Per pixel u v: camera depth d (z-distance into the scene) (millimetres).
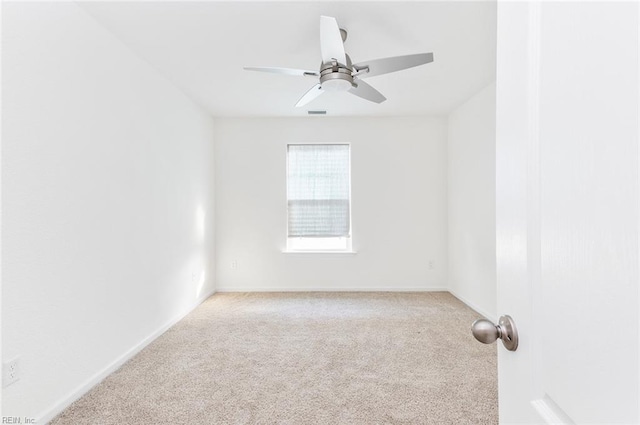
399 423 1713
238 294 4414
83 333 2029
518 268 584
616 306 364
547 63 491
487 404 1876
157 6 2047
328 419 1746
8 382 1551
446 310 3666
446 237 4574
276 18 2189
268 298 4203
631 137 337
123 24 2236
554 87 473
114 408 1853
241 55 2705
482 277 3529
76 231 1985
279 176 4590
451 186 4406
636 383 342
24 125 1651
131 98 2590
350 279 4590
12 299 1576
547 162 493
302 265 4590
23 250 1637
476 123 3652
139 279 2672
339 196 4633
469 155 3832
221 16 2162
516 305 593
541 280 516
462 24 2271
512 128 600
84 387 2008
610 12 364
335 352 2570
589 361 408
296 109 4203
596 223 390
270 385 2086
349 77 2203
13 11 1599
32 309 1680
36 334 1700
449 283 4508
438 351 2578
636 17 330
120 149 2439
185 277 3574
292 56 2725
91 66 2137
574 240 431
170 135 3252
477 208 3645
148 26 2266
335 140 4574
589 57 398
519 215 578
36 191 1714
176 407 1857
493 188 3312
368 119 4566
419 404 1877
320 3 2035
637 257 335
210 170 4395
